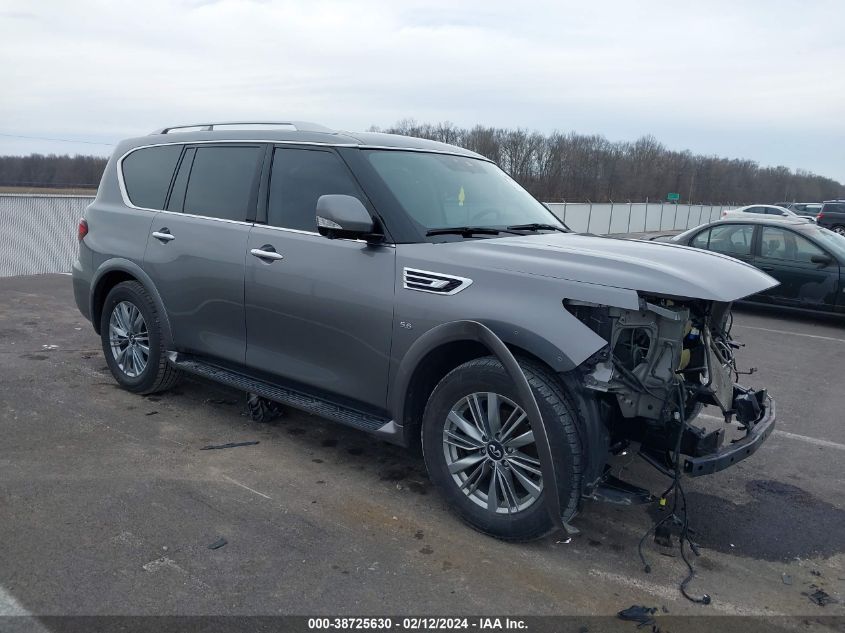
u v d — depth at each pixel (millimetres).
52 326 7754
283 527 3412
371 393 3740
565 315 3070
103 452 4223
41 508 3488
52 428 4574
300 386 4148
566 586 3031
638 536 3520
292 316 4023
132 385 5242
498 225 4105
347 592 2902
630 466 4430
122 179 5383
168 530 3328
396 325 3553
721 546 3469
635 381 3146
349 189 3885
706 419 5379
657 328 3160
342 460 4266
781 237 9961
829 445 4949
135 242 5027
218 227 4465
